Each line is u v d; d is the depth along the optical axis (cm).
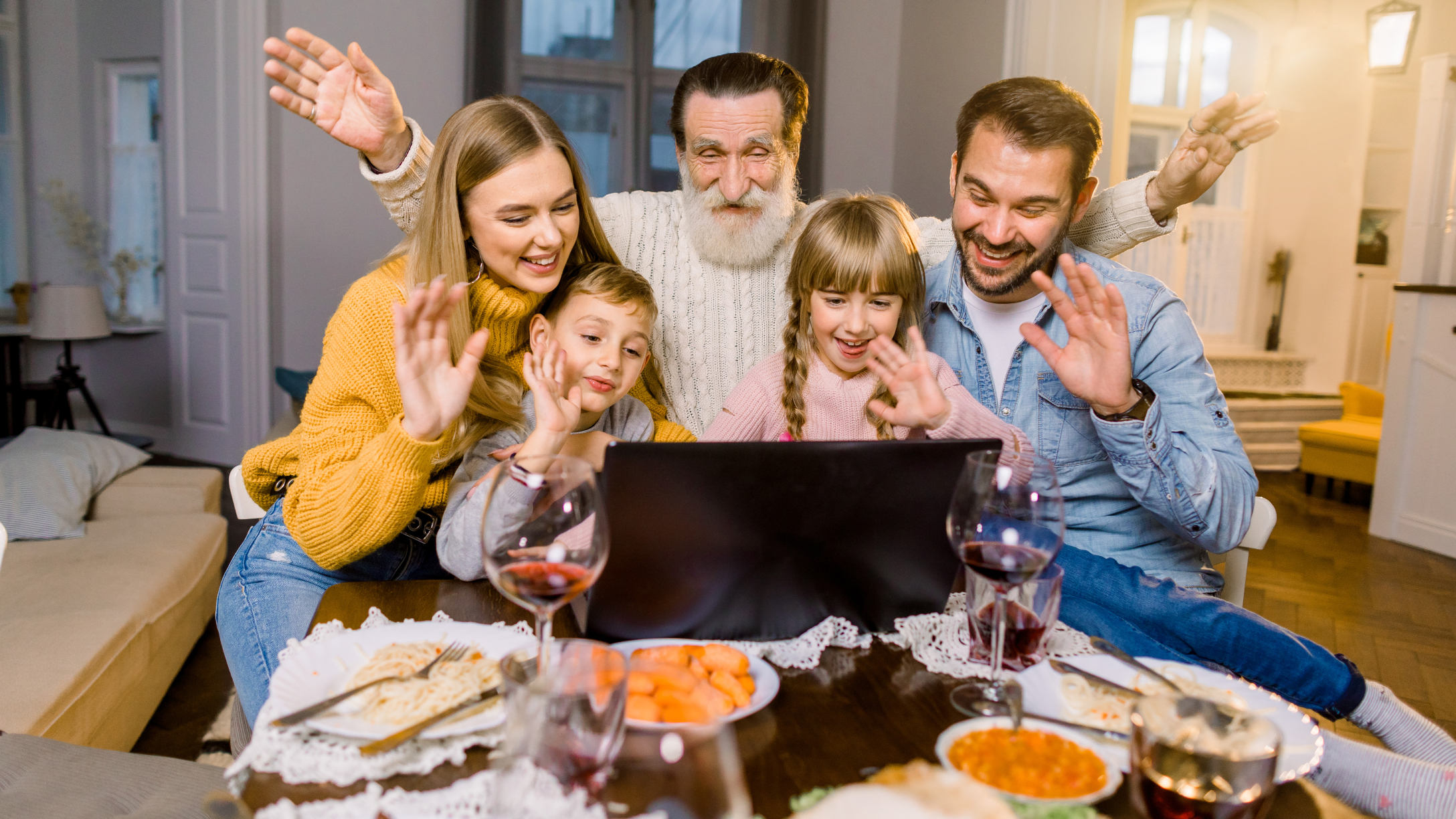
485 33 522
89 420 616
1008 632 93
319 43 141
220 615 139
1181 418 144
